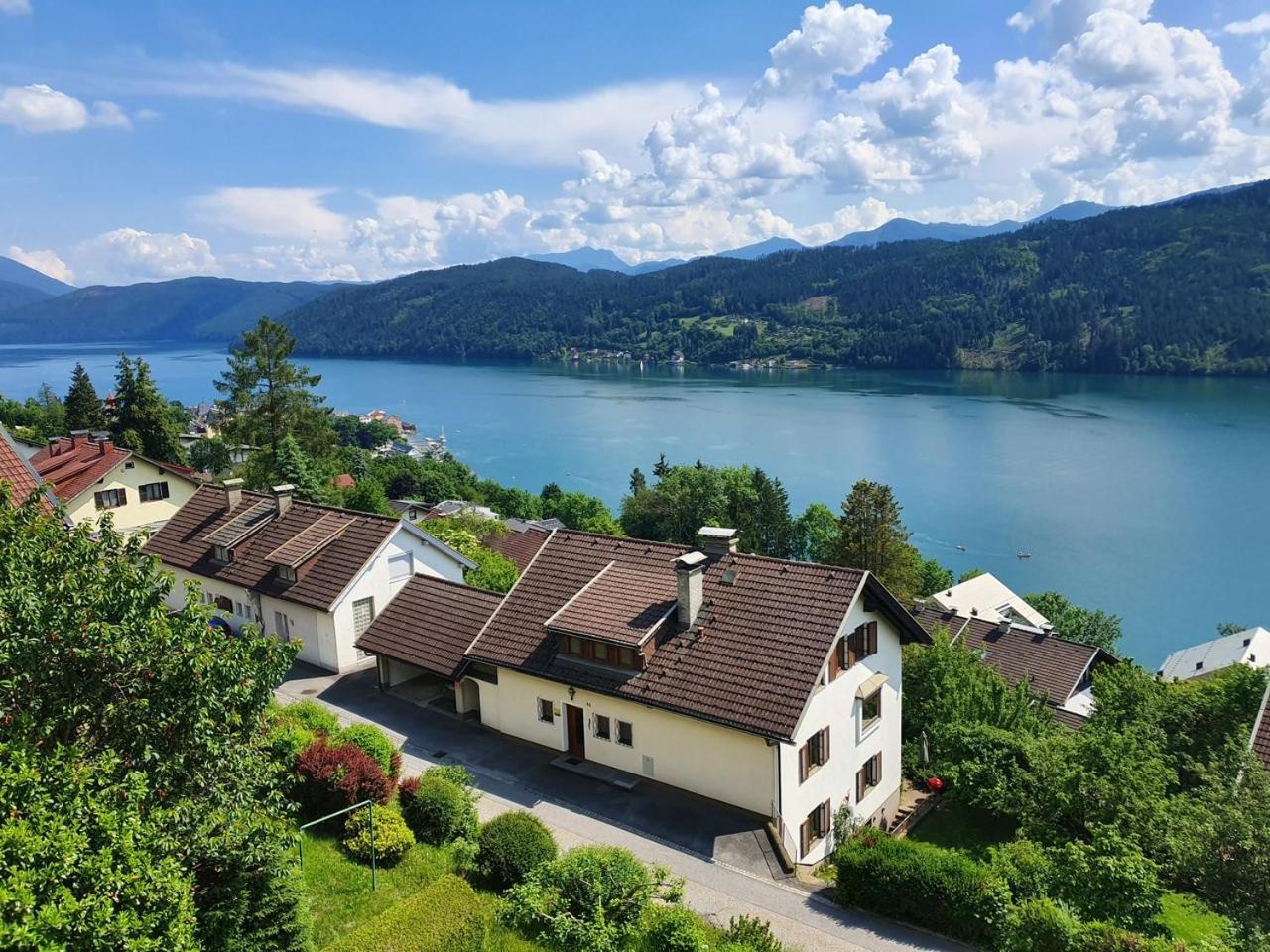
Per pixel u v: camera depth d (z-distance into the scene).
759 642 24.23
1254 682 29.78
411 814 20.27
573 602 27.20
